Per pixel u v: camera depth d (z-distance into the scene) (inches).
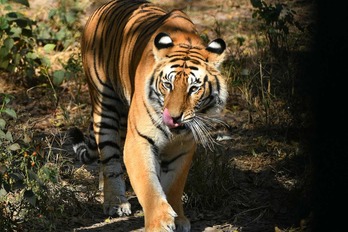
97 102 437.7
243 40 620.7
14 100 572.7
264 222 408.5
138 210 426.6
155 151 380.5
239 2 760.3
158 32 391.5
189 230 393.7
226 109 555.8
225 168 444.1
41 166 418.0
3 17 594.6
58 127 536.7
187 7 746.2
